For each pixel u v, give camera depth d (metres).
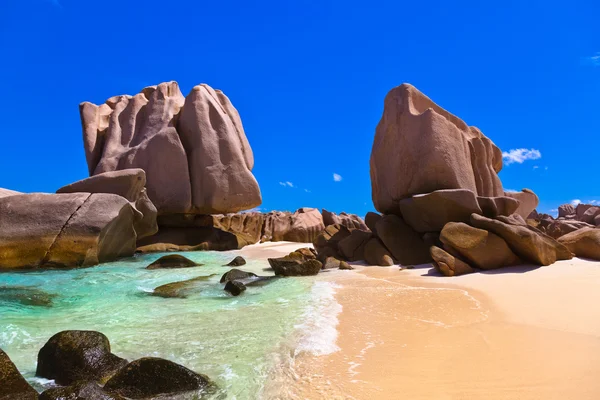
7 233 12.33
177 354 4.72
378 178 15.25
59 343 4.36
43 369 4.31
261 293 8.53
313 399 3.49
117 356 4.46
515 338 4.79
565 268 8.80
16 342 5.29
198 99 21.89
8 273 11.51
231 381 3.94
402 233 12.89
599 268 8.50
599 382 3.44
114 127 22.05
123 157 20.70
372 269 11.54
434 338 5.02
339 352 4.64
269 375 4.04
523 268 9.34
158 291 8.73
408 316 6.15
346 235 15.30
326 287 8.89
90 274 11.37
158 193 20.23
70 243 12.64
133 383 3.83
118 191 15.96
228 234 21.44
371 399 3.45
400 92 14.68
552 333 4.86
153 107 22.61
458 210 11.41
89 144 21.88
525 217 19.14
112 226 13.83
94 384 3.68
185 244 19.92
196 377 3.86
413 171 13.22
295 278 10.44
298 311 6.71
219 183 20.73
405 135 13.74
